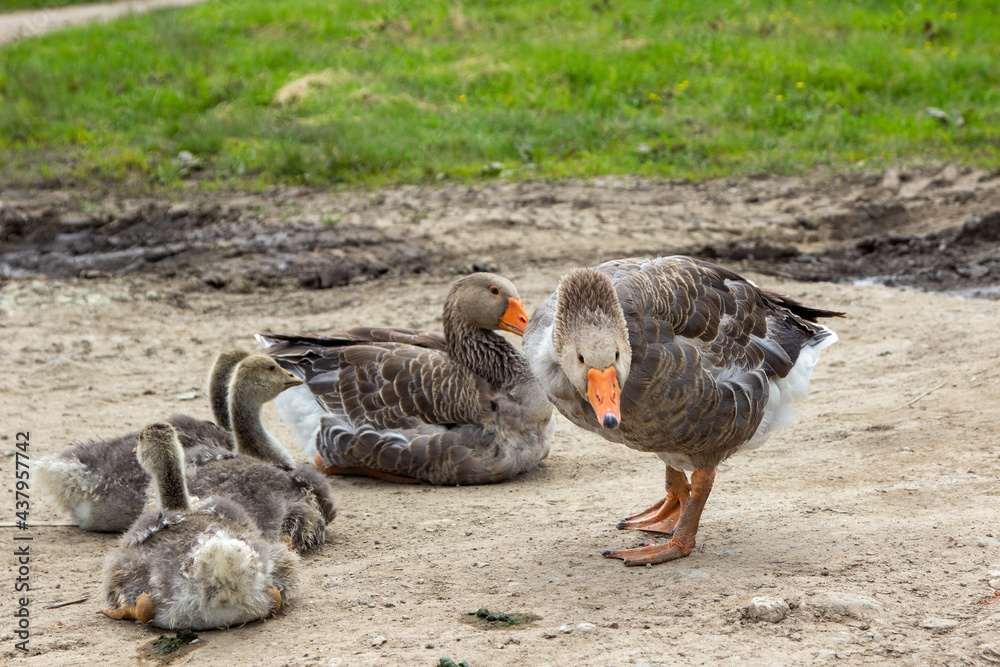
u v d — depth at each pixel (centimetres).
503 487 1057
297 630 664
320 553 846
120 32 4144
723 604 677
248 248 2123
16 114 3102
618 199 2377
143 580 678
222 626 671
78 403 1341
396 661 602
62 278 2011
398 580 763
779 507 896
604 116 3020
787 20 3788
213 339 1644
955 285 1891
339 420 1112
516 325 1102
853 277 1952
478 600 713
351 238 2155
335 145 2731
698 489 786
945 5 3966
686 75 3269
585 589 726
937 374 1271
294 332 1644
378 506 997
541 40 3734
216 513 738
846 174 2495
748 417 770
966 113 2858
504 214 2277
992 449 983
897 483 934
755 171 2555
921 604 658
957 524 798
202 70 3525
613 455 1172
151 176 2631
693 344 753
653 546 795
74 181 2589
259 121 3016
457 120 2992
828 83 3139
